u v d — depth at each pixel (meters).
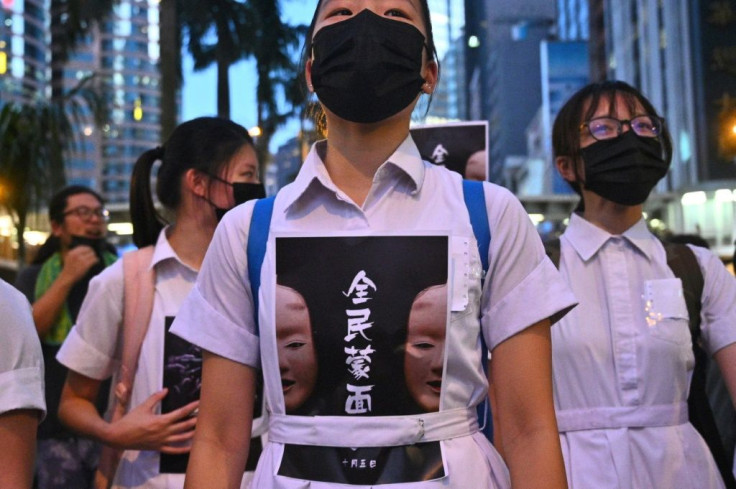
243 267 1.73
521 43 108.69
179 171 2.85
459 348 1.60
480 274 1.64
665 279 2.74
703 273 2.79
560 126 2.97
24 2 94.62
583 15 86.75
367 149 1.69
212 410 1.74
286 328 1.62
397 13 1.72
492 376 1.72
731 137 18.38
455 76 154.75
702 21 44.81
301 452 1.60
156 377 2.70
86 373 2.78
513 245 1.67
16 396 1.63
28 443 1.67
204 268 1.79
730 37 44.69
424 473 1.56
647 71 53.25
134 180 3.05
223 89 21.19
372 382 1.58
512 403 1.65
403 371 1.58
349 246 1.62
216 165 2.83
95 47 120.56
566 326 2.74
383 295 1.59
